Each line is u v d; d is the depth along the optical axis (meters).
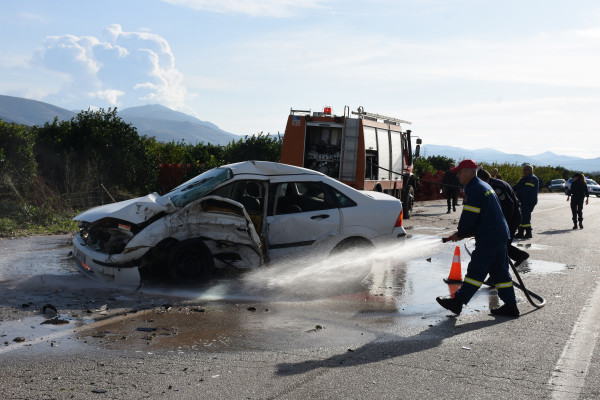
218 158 26.11
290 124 15.62
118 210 7.27
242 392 4.07
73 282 7.56
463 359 4.95
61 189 16.89
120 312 6.18
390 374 4.54
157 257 7.63
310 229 8.10
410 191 19.62
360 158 15.37
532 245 13.16
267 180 8.00
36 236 12.01
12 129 15.30
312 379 4.37
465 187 6.63
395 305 6.94
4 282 7.48
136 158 18.42
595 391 4.26
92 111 18.11
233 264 7.61
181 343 5.20
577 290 8.07
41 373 4.35
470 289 6.48
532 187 14.42
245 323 5.92
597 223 19.66
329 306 6.78
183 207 7.32
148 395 3.97
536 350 5.25
